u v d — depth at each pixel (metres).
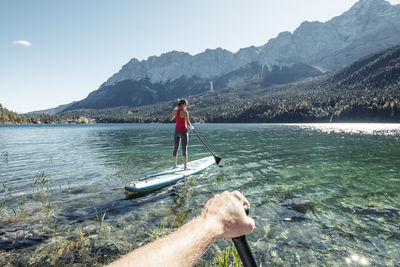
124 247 3.35
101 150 14.17
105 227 3.93
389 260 2.99
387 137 22.72
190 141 19.50
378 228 3.78
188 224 0.53
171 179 6.41
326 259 3.02
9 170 8.59
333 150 12.68
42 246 3.41
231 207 0.61
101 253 3.23
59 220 4.23
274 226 3.86
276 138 22.11
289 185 6.04
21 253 3.25
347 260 3.00
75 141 22.28
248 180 6.55
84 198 5.37
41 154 12.91
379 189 5.68
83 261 3.08
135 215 4.38
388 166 8.34
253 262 0.71
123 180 6.88
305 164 8.73
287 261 2.98
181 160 10.07
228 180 6.57
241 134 29.72
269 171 7.61
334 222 3.99
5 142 22.06
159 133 36.53
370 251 3.18
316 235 3.58
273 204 4.77
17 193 5.79
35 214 4.50
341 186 5.94
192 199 5.14
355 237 3.52
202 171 7.68
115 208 4.74
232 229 0.57
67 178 7.17
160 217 4.27
